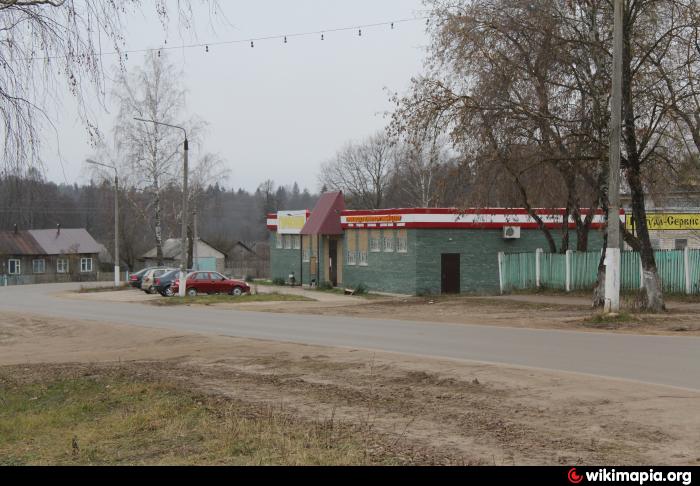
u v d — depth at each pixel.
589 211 32.75
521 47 24.70
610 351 14.48
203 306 33.41
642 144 22.84
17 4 11.47
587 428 7.97
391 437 7.83
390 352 15.10
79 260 84.44
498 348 15.49
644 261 23.27
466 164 26.41
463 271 37.72
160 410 9.57
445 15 25.89
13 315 30.33
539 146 24.89
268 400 10.27
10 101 11.67
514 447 7.27
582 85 24.31
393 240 39.28
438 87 25.56
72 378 13.02
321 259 48.06
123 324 24.52
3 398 11.41
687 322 19.61
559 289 33.44
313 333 19.98
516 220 36.69
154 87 52.19
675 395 9.58
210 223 123.62
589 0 23.33
